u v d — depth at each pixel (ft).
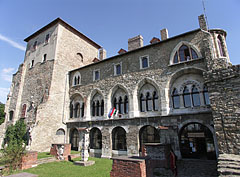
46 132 68.64
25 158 40.70
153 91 56.39
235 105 29.68
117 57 67.10
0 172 35.58
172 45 55.21
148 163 26.25
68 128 75.25
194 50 50.98
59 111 75.36
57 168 40.65
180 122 47.50
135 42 76.84
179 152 44.62
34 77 84.99
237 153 27.84
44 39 89.61
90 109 70.33
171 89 52.80
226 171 22.03
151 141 52.70
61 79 79.61
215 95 32.22
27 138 66.49
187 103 50.03
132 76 60.54
